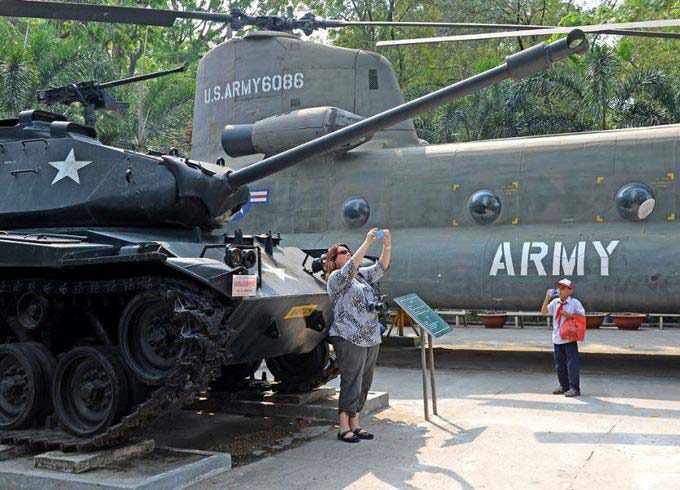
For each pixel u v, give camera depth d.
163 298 6.26
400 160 13.23
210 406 9.15
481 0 34.56
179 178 7.75
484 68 25.52
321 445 7.40
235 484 6.16
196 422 8.50
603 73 22.48
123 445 6.56
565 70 23.70
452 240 12.41
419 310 8.62
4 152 8.49
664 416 8.44
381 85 13.88
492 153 12.59
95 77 27.16
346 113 12.76
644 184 11.38
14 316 7.83
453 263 12.15
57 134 8.35
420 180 12.92
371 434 7.62
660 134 11.54
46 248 6.70
